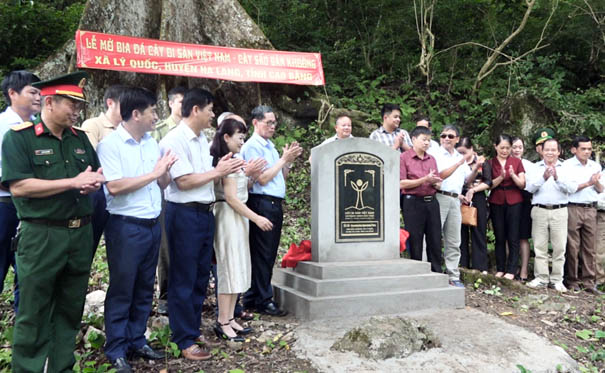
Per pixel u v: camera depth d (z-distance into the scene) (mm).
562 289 5836
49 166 2822
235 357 3617
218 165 3531
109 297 3309
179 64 8289
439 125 9922
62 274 2945
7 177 2701
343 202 4934
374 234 5035
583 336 4363
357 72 11852
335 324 4188
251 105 9570
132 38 7945
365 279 4555
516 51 11945
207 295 4930
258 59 8938
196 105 3611
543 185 5902
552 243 5914
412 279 4723
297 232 7086
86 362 3385
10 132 2768
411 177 5355
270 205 4488
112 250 3271
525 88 9773
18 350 2775
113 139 3295
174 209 3574
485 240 6074
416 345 3654
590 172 6027
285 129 9727
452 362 3516
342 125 5414
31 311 2775
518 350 3768
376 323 3766
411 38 12266
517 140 6148
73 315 3043
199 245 3609
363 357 3514
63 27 12219
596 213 6102
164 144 3594
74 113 2865
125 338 3342
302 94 10117
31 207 2768
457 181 5621
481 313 4621
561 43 11617
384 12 12469
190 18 9398
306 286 4574
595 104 10172
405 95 10812
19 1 12008
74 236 2883
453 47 11672
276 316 4492
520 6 12148
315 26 12523
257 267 4555
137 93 3344
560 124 8766
